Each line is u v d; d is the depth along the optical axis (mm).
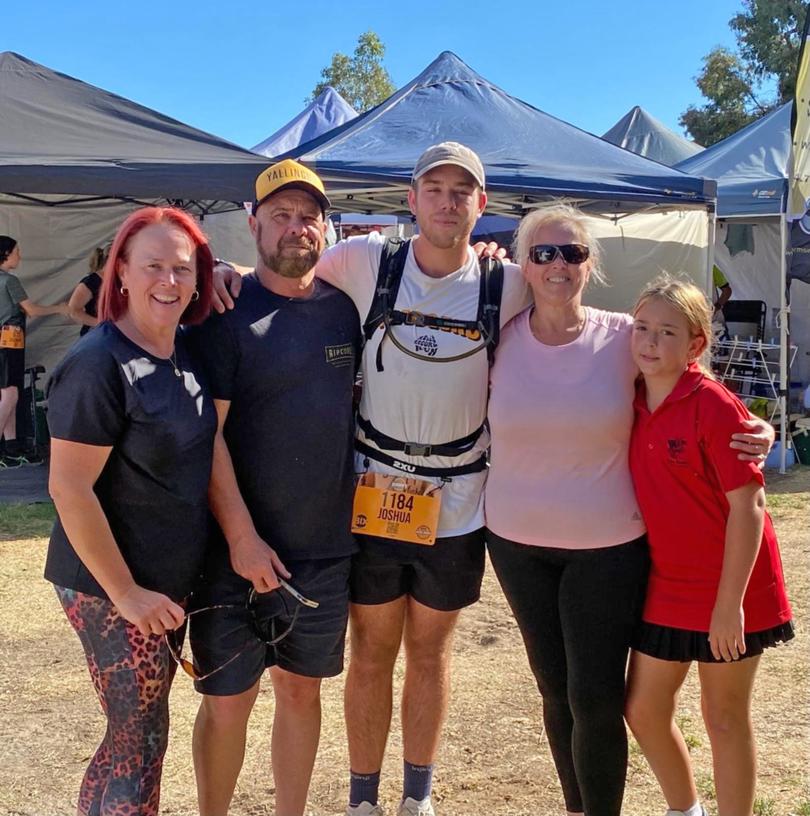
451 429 2975
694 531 2613
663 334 2609
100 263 8289
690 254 12445
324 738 3721
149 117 8094
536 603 2857
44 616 5027
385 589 3061
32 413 9492
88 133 7625
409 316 2930
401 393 2939
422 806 3104
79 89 8133
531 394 2775
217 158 7527
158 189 7062
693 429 2582
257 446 2773
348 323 2932
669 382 2664
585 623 2730
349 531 2951
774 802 3141
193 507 2527
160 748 2566
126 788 2492
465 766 3475
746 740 2727
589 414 2713
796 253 9227
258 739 3701
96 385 2312
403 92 9047
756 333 11234
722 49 29297
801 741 3611
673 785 2807
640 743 2807
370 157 7773
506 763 3496
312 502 2824
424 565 3037
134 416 2371
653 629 2689
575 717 2768
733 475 2529
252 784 3354
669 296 2625
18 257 8914
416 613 3148
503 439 2846
